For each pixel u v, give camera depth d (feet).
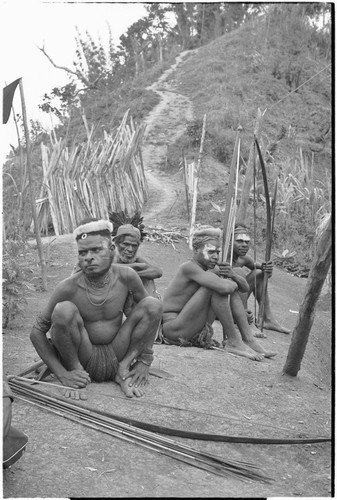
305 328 21.07
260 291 29.96
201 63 100.73
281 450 17.04
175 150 72.79
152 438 16.22
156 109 86.58
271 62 96.17
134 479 14.60
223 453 16.55
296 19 104.47
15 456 14.07
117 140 51.37
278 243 52.85
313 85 94.07
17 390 17.65
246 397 19.62
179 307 24.35
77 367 18.58
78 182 46.21
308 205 55.88
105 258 18.16
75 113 83.05
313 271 20.36
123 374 18.93
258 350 24.52
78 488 13.96
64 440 15.72
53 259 39.11
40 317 18.53
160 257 42.34
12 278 26.68
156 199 59.31
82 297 18.40
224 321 23.94
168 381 19.70
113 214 23.17
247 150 70.79
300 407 19.54
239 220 30.96
